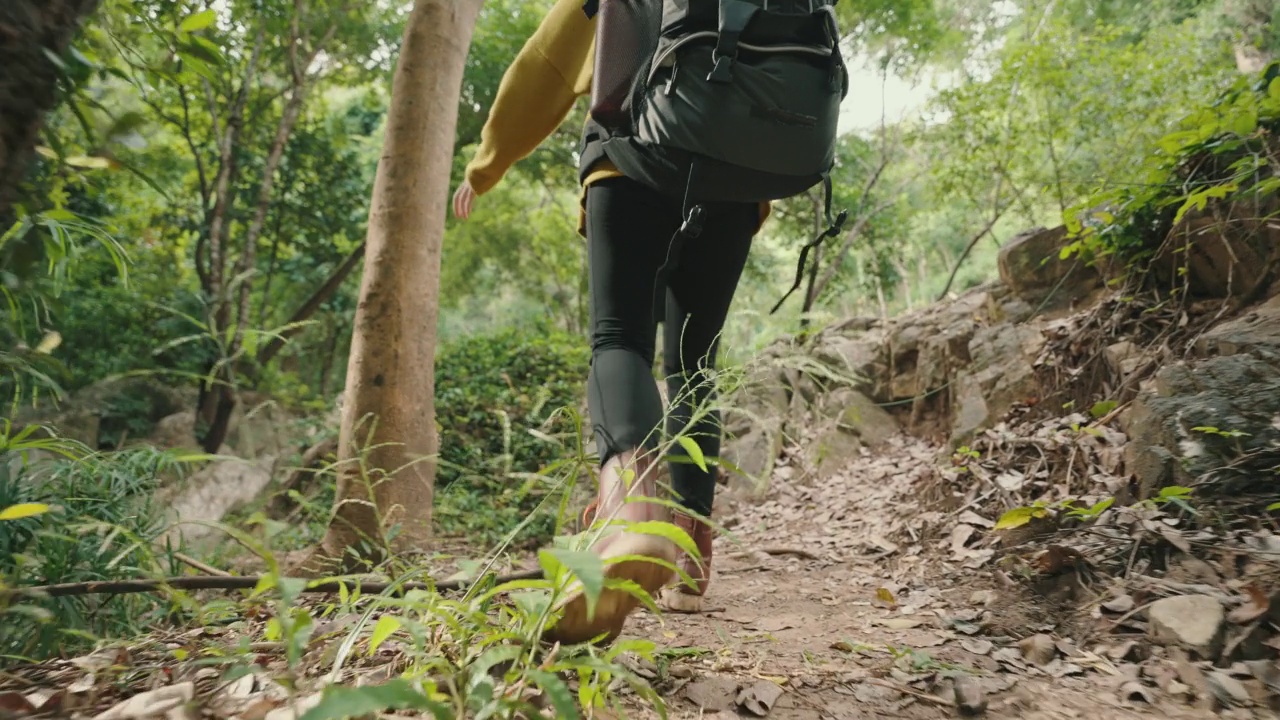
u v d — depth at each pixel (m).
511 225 18.62
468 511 4.47
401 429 2.98
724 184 1.42
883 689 1.44
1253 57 9.70
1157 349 3.18
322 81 11.40
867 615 2.10
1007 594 2.10
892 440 5.09
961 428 3.95
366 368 3.03
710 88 1.31
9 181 0.95
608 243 1.55
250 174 9.95
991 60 10.31
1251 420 2.33
